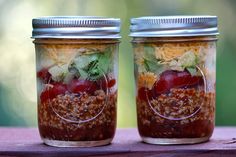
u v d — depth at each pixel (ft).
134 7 4.28
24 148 1.90
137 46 1.95
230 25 4.29
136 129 2.28
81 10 4.26
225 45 4.25
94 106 1.90
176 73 1.91
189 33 1.89
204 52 1.93
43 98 1.93
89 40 1.88
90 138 1.91
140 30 1.92
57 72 1.90
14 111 4.11
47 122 1.92
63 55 1.89
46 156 1.86
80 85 1.89
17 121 4.09
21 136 2.12
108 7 4.29
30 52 4.22
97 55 1.89
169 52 1.90
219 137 2.06
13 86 4.17
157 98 1.92
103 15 4.28
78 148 1.89
